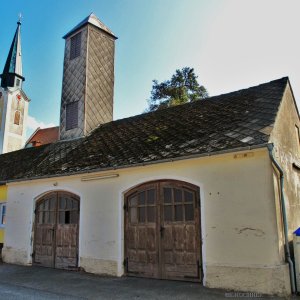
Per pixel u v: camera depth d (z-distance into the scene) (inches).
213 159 309.4
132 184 363.3
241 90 461.4
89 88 599.2
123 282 326.0
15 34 1660.9
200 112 438.6
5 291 303.6
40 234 456.4
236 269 280.4
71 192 424.5
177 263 321.4
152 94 1147.9
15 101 1595.7
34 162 546.6
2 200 554.9
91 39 624.4
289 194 331.0
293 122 408.5
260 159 285.3
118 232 365.7
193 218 318.3
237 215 288.4
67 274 381.4
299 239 278.1
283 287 258.4
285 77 424.5
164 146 365.4
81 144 527.2
